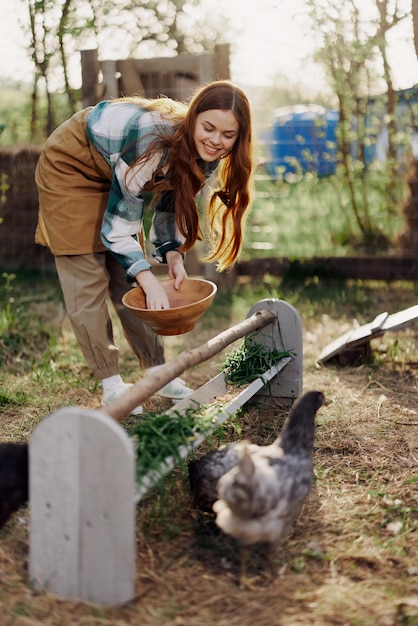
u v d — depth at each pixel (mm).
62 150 4027
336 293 7531
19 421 4332
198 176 3451
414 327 6367
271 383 4469
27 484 2676
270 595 2584
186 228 3719
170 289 3832
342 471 3662
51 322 6539
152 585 2615
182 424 2998
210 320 6734
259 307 4410
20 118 11117
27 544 2891
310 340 6074
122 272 4477
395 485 3508
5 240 8898
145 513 3143
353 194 8289
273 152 10125
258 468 2482
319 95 8531
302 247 8891
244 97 3355
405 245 8031
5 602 2453
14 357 5555
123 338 6180
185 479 3420
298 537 3010
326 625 2402
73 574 2479
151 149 3389
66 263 4199
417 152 8281
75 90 9375
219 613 2475
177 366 3068
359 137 8312
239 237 3777
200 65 7480
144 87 7801
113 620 2375
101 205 4129
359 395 4824
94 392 4871
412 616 2445
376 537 3018
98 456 2379
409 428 4254
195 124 3314
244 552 2639
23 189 8750
